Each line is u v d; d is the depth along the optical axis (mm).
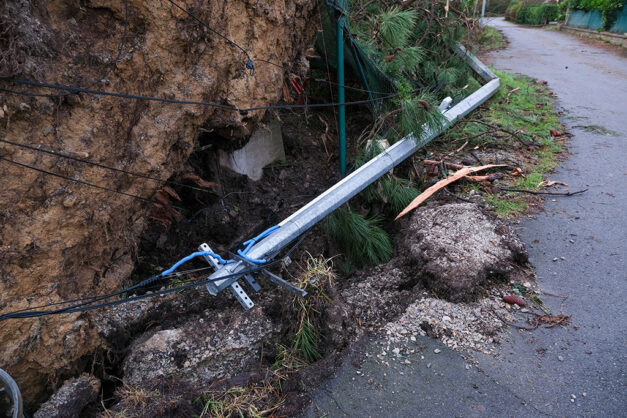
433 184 4902
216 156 4527
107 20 2809
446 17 7227
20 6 2361
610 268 3574
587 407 2488
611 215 4301
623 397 2531
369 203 4773
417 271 3541
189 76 3293
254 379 2764
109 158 2959
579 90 8883
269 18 3875
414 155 5605
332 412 2537
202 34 3236
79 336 2980
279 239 3213
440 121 5066
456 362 2785
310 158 5621
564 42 16688
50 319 2785
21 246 2596
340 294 3545
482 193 4746
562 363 2760
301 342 3051
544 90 8883
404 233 4137
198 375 3010
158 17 2943
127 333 3324
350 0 6031
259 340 3141
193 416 2545
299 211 3537
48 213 2688
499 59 12883
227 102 3703
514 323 3061
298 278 3336
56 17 2621
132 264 3633
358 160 4953
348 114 6387
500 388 2615
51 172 2643
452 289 3217
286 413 2547
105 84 2820
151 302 3531
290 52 4496
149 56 2984
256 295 3594
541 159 5621
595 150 5840
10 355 2602
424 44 7262
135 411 2572
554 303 3246
